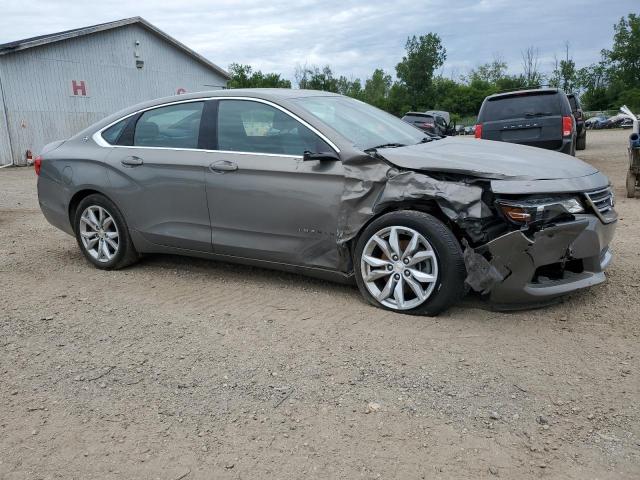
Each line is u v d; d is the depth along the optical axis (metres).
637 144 8.65
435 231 3.79
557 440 2.59
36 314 4.36
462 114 68.25
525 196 3.69
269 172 4.41
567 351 3.45
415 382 3.12
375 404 2.91
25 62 21.47
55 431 2.81
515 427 2.69
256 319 4.10
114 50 24.69
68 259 6.01
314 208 4.25
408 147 4.39
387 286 4.07
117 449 2.65
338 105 4.92
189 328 3.99
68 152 5.57
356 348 3.55
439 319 3.96
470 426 2.71
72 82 23.12
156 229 5.09
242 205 4.57
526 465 2.43
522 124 10.16
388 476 2.38
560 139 9.95
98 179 5.29
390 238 3.99
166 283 5.05
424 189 3.83
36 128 22.06
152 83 26.73
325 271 4.38
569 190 3.73
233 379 3.23
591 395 2.95
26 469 2.53
